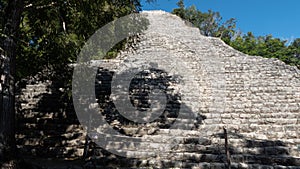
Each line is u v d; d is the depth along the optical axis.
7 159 5.42
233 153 5.93
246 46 26.06
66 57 7.66
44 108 10.55
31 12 7.46
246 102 9.38
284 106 8.81
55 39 7.33
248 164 5.46
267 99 9.48
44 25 7.59
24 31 7.73
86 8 6.97
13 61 6.06
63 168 6.33
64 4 7.03
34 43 7.83
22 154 7.89
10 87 5.86
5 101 5.71
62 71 8.58
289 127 7.25
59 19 7.45
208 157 5.82
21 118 10.20
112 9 7.44
